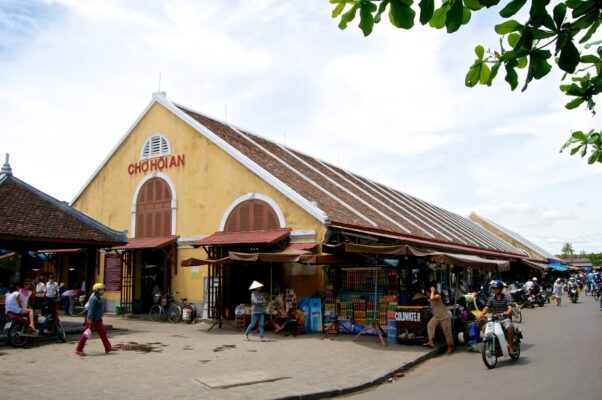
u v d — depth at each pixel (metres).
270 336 15.37
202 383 9.05
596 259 104.44
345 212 19.84
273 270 18.27
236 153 19.69
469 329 13.52
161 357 11.62
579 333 16.25
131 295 22.02
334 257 15.13
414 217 29.64
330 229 17.20
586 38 2.47
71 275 24.91
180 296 20.55
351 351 12.66
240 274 19.33
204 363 10.93
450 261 13.88
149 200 22.30
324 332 15.96
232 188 19.67
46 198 16.86
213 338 14.85
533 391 8.42
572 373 9.87
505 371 10.31
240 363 10.97
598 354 12.02
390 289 15.67
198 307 19.97
